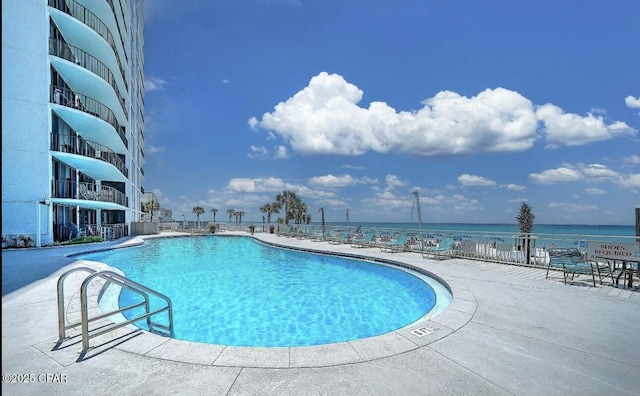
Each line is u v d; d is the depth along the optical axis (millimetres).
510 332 4328
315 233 23484
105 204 21281
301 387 2969
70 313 5105
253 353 3648
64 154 17062
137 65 38188
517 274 8562
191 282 10578
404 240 14320
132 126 34062
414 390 2930
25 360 3418
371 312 7305
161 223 38125
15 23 15477
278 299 8430
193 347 3775
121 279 4258
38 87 15922
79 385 2951
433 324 4621
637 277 7496
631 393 2904
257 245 23594
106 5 22047
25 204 15445
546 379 3127
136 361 3426
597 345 3912
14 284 7164
